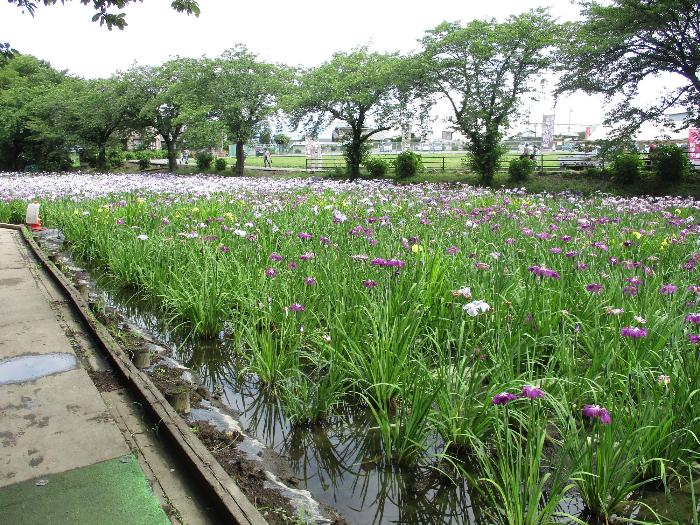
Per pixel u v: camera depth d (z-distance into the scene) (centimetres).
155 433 389
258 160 5597
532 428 329
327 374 451
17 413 413
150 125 4288
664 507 329
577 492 344
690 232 855
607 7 2314
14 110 4406
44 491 319
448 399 383
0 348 545
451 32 2794
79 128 4416
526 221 1014
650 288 541
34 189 1767
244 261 770
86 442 373
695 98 2298
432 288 566
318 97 3256
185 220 1080
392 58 3266
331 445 421
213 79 3853
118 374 486
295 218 1049
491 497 335
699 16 2191
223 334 641
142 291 818
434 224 979
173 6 845
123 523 293
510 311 505
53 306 689
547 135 3781
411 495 360
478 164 2816
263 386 519
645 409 340
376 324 464
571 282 580
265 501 331
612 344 425
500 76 2719
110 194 1569
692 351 396
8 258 981
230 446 401
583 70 2370
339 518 327
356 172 3384
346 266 646
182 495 320
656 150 2453
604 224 960
